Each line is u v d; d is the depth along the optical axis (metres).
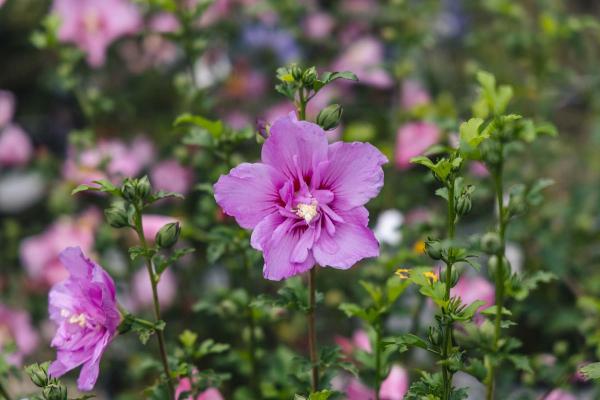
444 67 2.09
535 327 1.60
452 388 1.26
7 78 2.10
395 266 1.43
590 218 1.68
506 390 1.47
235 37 1.95
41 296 1.69
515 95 1.67
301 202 1.24
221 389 1.45
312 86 1.25
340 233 1.25
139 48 1.90
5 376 1.38
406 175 1.66
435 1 1.86
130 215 1.26
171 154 1.70
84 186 1.24
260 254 1.37
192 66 1.55
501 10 1.67
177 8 1.54
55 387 1.25
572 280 1.61
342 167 1.24
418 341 1.25
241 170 1.24
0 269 1.77
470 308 1.23
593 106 1.90
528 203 1.28
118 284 1.58
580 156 1.94
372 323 1.29
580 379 1.46
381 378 1.32
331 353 1.29
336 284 1.62
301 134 1.24
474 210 1.64
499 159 1.22
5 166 1.95
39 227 1.85
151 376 1.59
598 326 1.49
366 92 1.90
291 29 1.87
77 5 1.69
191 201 1.67
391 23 1.93
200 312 1.61
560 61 2.00
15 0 2.08
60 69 1.62
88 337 1.26
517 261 1.62
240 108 1.95
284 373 1.42
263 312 1.40
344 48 2.05
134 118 1.89
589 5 2.43
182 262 1.65
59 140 2.08
